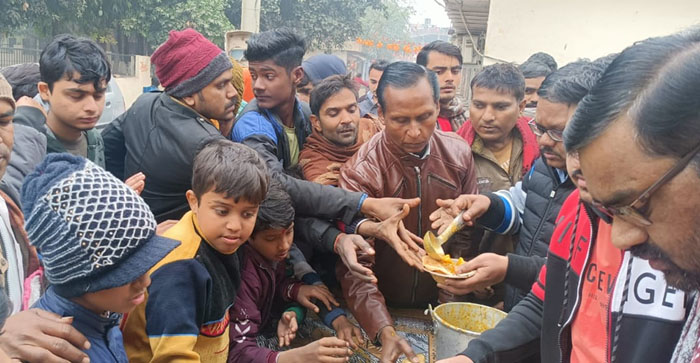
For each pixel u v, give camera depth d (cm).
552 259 125
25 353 99
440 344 153
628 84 69
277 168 194
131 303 112
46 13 1085
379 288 199
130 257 106
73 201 101
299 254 198
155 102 206
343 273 182
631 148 69
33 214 101
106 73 201
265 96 224
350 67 1956
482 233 219
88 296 109
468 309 175
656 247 75
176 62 196
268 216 160
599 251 110
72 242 100
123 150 227
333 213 179
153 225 111
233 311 158
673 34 72
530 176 204
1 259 130
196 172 141
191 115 199
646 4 506
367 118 300
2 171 143
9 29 1090
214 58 199
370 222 178
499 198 198
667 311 94
